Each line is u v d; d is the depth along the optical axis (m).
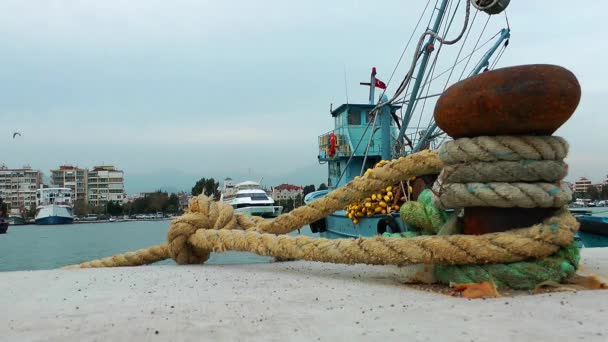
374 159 15.64
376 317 2.89
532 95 3.42
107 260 6.66
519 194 3.58
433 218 4.54
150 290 4.02
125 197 152.00
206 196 6.67
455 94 3.71
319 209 6.06
